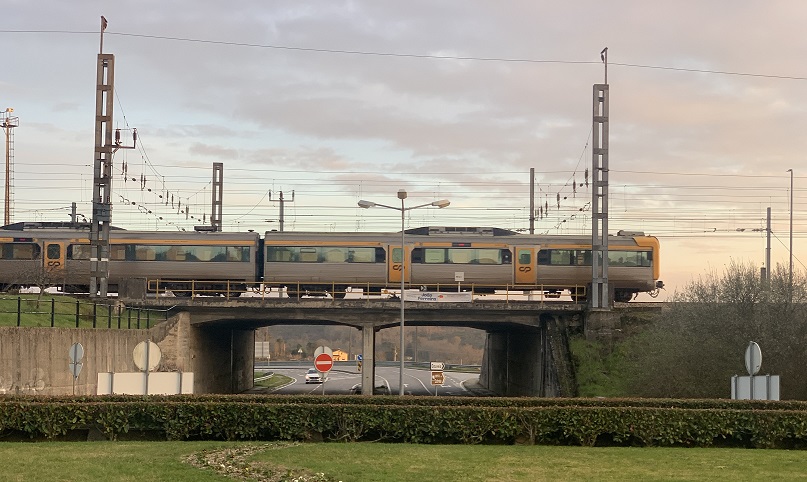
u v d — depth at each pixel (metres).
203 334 61.06
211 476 18.19
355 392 74.88
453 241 63.03
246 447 23.17
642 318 55.53
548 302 56.53
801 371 43.59
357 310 57.59
